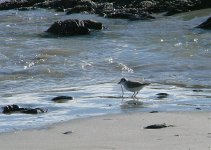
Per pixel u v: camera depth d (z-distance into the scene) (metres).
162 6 45.81
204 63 24.75
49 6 55.00
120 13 43.44
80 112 15.78
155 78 22.12
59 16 47.53
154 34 33.88
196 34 33.19
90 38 33.72
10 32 36.75
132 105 16.75
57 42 31.72
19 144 11.91
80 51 28.00
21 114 15.69
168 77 22.25
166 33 34.09
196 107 16.22
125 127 13.43
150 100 17.62
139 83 18.61
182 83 21.02
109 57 26.44
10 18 46.53
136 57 26.38
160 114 14.97
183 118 14.34
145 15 42.50
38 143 11.97
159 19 41.66
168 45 29.41
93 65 24.78
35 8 54.31
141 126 13.51
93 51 28.14
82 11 48.75
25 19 45.78
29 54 27.02
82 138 12.37
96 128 13.42
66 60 25.72
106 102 17.39
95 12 47.91
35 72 23.34
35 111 15.84
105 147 11.41
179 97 18.11
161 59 25.77
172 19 40.88
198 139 11.83
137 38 32.59
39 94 19.09
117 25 39.50
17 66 24.47
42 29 38.69
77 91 19.55
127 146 11.41
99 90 19.67
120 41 31.66
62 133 12.97
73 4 54.03
